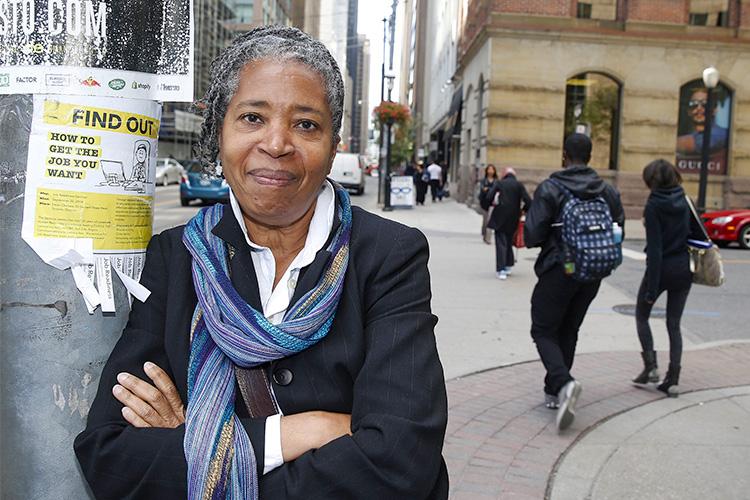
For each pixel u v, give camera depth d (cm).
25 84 149
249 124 152
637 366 619
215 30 5462
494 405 512
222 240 156
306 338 143
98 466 142
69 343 153
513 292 980
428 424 139
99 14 151
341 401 148
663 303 931
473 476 393
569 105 2181
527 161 2125
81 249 152
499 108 2109
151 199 164
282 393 147
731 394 541
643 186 2166
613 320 815
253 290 152
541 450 430
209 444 138
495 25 2073
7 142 150
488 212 1516
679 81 2150
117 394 148
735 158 2206
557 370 463
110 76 152
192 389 146
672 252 525
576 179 463
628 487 379
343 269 151
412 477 136
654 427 470
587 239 446
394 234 158
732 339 740
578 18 2123
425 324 151
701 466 407
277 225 159
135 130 156
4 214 151
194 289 154
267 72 150
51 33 148
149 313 156
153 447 140
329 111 155
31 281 151
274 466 141
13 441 154
